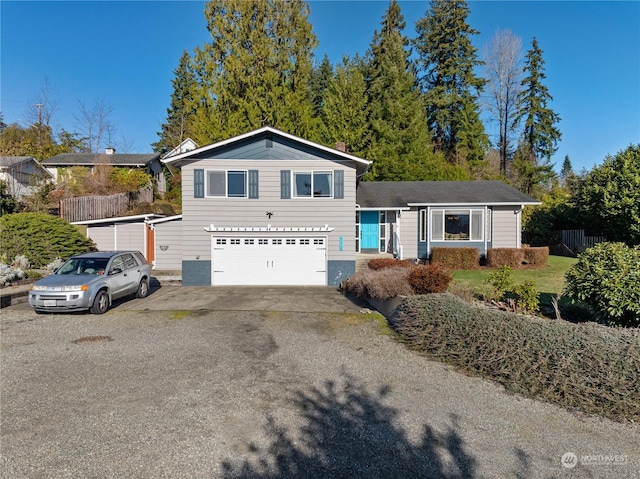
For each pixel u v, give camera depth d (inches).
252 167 637.3
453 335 262.7
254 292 567.2
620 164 813.2
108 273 435.5
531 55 1451.8
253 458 142.0
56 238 640.4
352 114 1155.9
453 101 1359.5
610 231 825.5
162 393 200.8
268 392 203.3
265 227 638.5
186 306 457.7
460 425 169.5
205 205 633.6
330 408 185.0
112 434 158.4
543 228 977.5
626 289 257.3
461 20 1402.6
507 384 214.8
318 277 644.1
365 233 810.8
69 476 130.6
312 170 640.4
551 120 1443.2
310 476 131.6
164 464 137.6
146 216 800.3
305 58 1132.5
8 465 136.3
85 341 301.9
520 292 357.7
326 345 295.7
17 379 219.9
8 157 1145.4
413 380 223.8
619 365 192.1
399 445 152.3
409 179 1112.8
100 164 1195.9
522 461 142.3
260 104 1053.8
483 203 739.4
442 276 378.3
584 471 136.5
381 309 420.5
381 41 1362.0
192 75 1795.0
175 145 1697.8
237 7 1090.7
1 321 371.2
